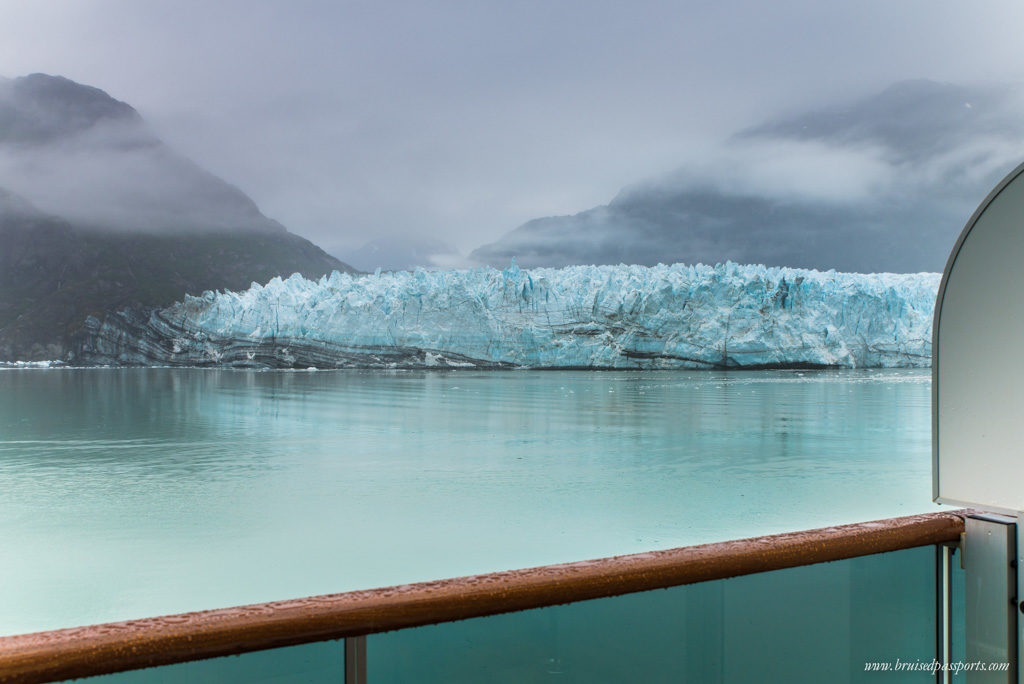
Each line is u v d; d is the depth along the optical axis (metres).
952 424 1.03
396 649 0.66
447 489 13.71
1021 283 0.93
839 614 0.89
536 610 0.71
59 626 7.55
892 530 0.90
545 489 13.68
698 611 0.80
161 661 0.54
